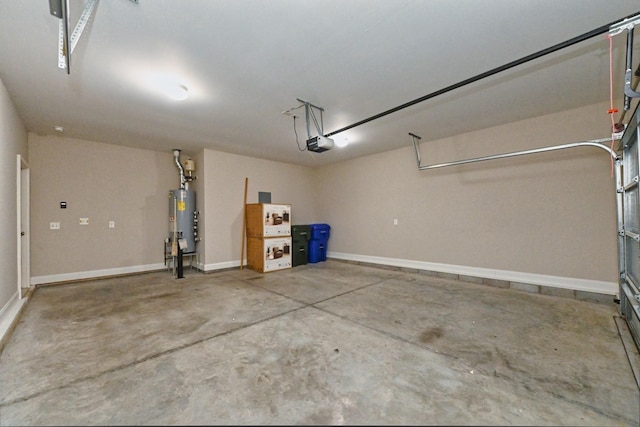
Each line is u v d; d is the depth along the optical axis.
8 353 2.27
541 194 4.03
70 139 4.83
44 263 4.57
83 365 2.09
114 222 5.25
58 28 2.11
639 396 1.72
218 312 3.25
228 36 2.22
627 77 2.04
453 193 4.96
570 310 3.28
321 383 1.87
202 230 5.68
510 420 1.53
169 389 1.80
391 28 2.15
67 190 4.79
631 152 2.72
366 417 1.55
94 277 5.02
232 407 1.63
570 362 2.12
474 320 2.99
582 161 3.71
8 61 2.53
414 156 5.52
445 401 1.69
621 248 3.00
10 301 3.20
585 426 1.48
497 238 4.45
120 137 4.83
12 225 3.32
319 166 7.56
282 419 1.54
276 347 2.38
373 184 6.26
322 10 1.95
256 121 4.12
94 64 2.60
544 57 2.58
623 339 2.48
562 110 3.81
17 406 1.64
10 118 3.22
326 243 7.11
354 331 2.70
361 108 3.67
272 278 5.07
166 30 2.14
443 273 5.09
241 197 6.19
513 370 2.02
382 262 6.08
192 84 3.01
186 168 5.75
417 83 3.04
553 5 1.94
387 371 2.01
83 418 1.54
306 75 2.85
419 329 2.75
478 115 3.98
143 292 4.14
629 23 1.93
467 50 2.46
